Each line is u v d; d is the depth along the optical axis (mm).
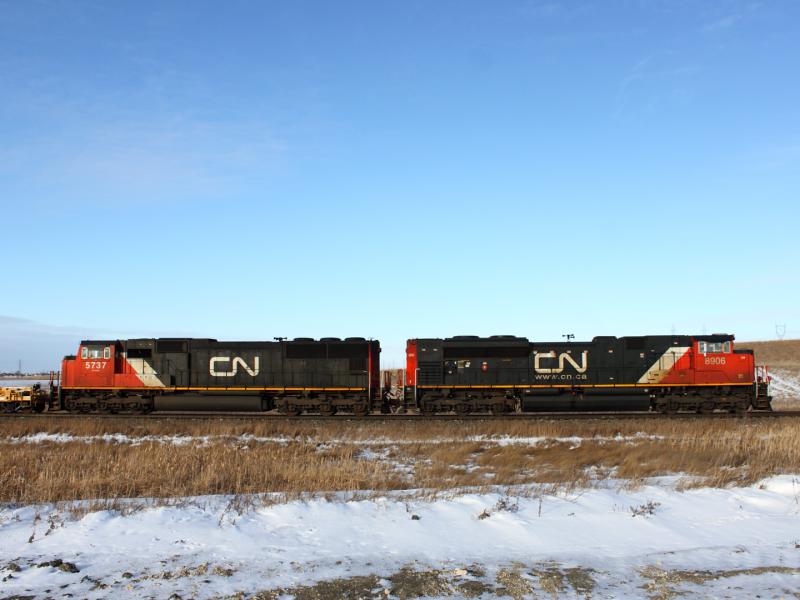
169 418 28094
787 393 53375
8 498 13344
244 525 10609
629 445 20297
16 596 7363
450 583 7699
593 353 31234
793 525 10523
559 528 10391
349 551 9125
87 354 32344
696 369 30938
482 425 25266
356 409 31484
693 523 10719
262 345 32000
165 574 8039
